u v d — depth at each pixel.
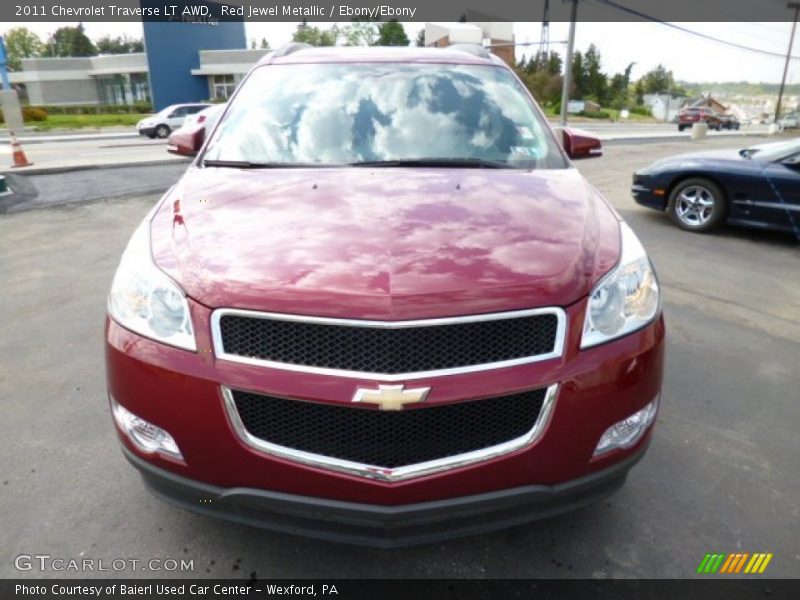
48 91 49.75
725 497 2.49
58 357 3.67
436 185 2.44
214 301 1.75
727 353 3.84
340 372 1.67
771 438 2.92
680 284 5.17
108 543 2.21
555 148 3.01
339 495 1.75
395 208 2.19
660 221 7.57
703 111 42.22
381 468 1.72
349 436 1.72
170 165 12.30
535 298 1.74
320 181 2.50
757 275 5.47
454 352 1.69
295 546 2.21
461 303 1.70
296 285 1.73
